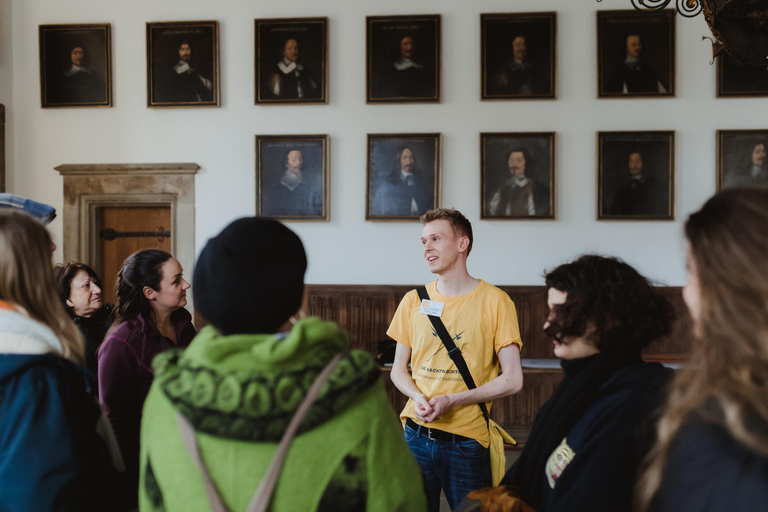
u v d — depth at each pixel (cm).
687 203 571
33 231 131
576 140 581
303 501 81
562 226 584
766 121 563
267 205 602
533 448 127
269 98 601
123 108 616
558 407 122
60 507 108
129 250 634
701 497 64
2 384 112
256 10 607
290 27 597
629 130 571
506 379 226
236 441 82
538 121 584
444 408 218
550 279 127
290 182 600
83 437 118
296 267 99
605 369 117
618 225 579
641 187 571
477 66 589
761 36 287
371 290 587
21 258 127
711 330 72
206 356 85
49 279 133
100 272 632
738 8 277
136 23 614
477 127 591
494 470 233
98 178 615
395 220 591
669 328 119
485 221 590
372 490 85
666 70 568
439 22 583
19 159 620
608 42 572
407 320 260
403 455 93
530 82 580
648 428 99
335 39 601
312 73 598
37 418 111
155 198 616
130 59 615
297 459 81
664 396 103
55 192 620
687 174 571
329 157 597
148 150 614
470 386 233
